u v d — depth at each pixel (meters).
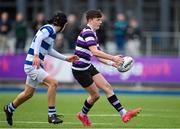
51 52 29.64
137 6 80.81
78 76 29.64
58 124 31.62
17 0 82.38
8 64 64.06
